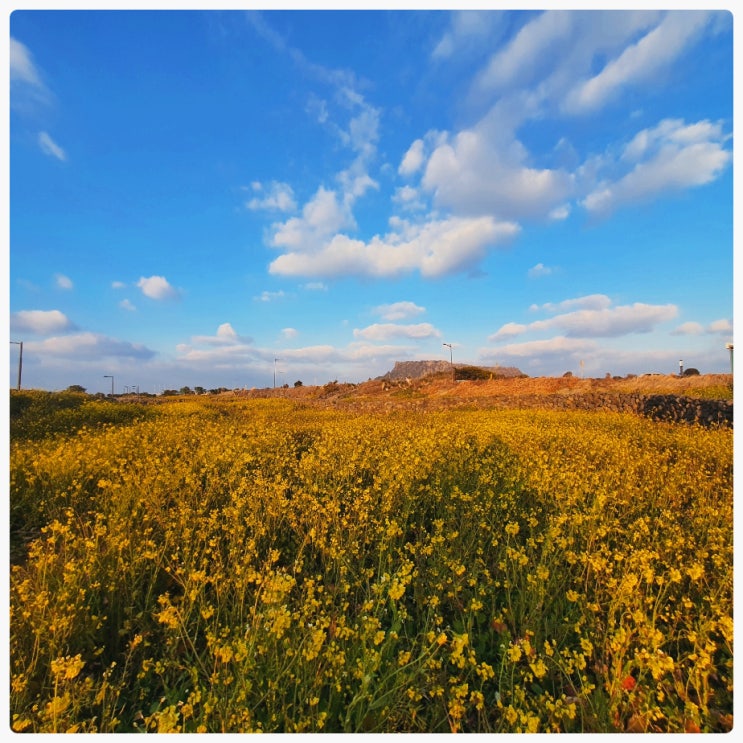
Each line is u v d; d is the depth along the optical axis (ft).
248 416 56.54
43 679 8.50
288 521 15.15
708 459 24.75
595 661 9.40
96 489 18.80
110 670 8.07
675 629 10.34
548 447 27.27
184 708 6.83
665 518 15.30
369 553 13.64
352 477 21.12
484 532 15.23
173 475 18.71
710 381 73.20
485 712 7.86
